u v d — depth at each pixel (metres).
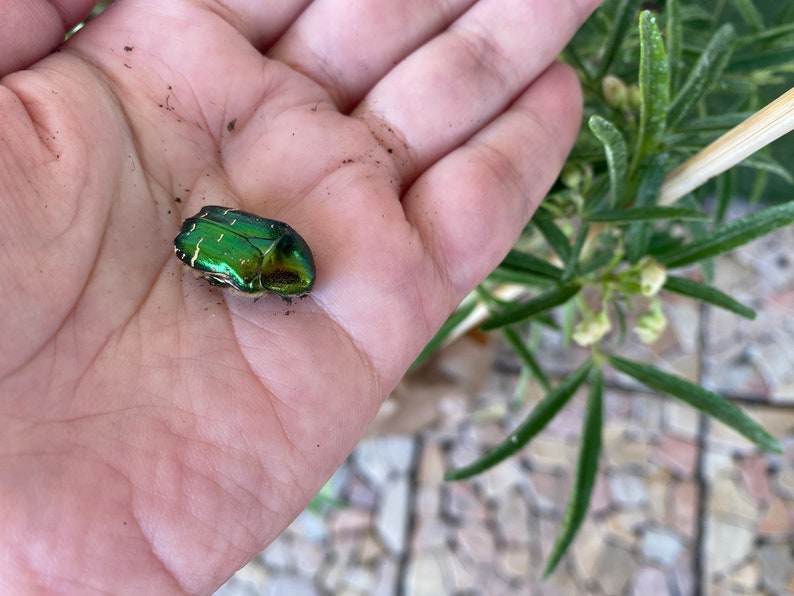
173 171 0.09
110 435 0.07
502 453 0.10
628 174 0.10
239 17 0.10
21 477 0.06
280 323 0.08
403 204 0.10
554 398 0.10
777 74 0.12
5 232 0.07
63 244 0.07
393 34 0.10
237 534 0.07
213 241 0.08
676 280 0.10
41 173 0.07
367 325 0.09
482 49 0.10
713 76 0.10
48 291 0.07
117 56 0.09
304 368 0.08
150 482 0.07
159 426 0.07
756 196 0.14
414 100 0.10
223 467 0.07
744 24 0.14
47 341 0.07
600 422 0.10
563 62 0.11
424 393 0.18
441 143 0.10
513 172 0.10
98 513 0.07
